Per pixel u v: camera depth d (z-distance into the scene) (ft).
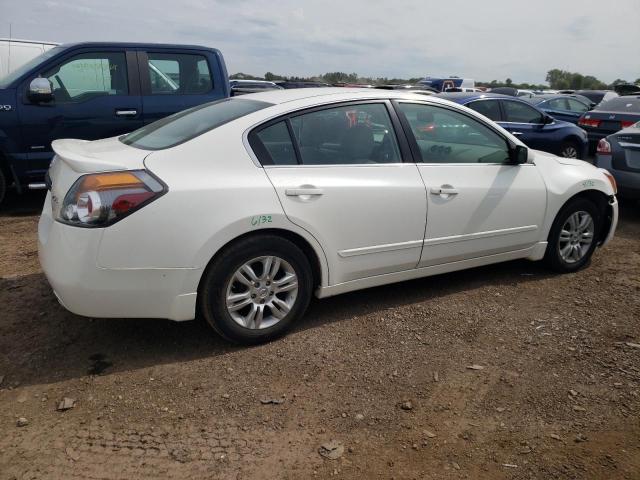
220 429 8.63
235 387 9.77
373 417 9.02
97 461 7.88
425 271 13.37
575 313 13.08
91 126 21.29
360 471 7.79
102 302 9.73
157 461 7.91
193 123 11.70
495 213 13.92
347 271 12.03
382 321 12.48
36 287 13.75
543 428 8.77
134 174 9.70
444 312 13.02
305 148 11.48
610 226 16.52
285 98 11.94
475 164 13.80
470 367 10.58
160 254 9.76
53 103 20.65
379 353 11.07
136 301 9.92
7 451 8.03
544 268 16.22
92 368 10.28
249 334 11.00
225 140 10.71
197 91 23.18
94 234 9.36
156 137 11.55
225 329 10.74
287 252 11.04
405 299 13.73
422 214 12.67
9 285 13.85
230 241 10.43
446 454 8.15
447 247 13.35
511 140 14.47
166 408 9.13
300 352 11.02
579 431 8.70
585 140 34.53
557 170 15.33
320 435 8.55
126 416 8.90
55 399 9.32
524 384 10.03
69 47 20.98
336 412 9.12
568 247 15.69
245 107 11.81
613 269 16.35
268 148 11.07
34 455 7.97
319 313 12.82
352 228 11.76
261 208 10.50
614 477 7.68
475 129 14.01
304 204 11.03
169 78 22.70
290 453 8.13
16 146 20.38
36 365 10.33
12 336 11.34
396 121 12.75
